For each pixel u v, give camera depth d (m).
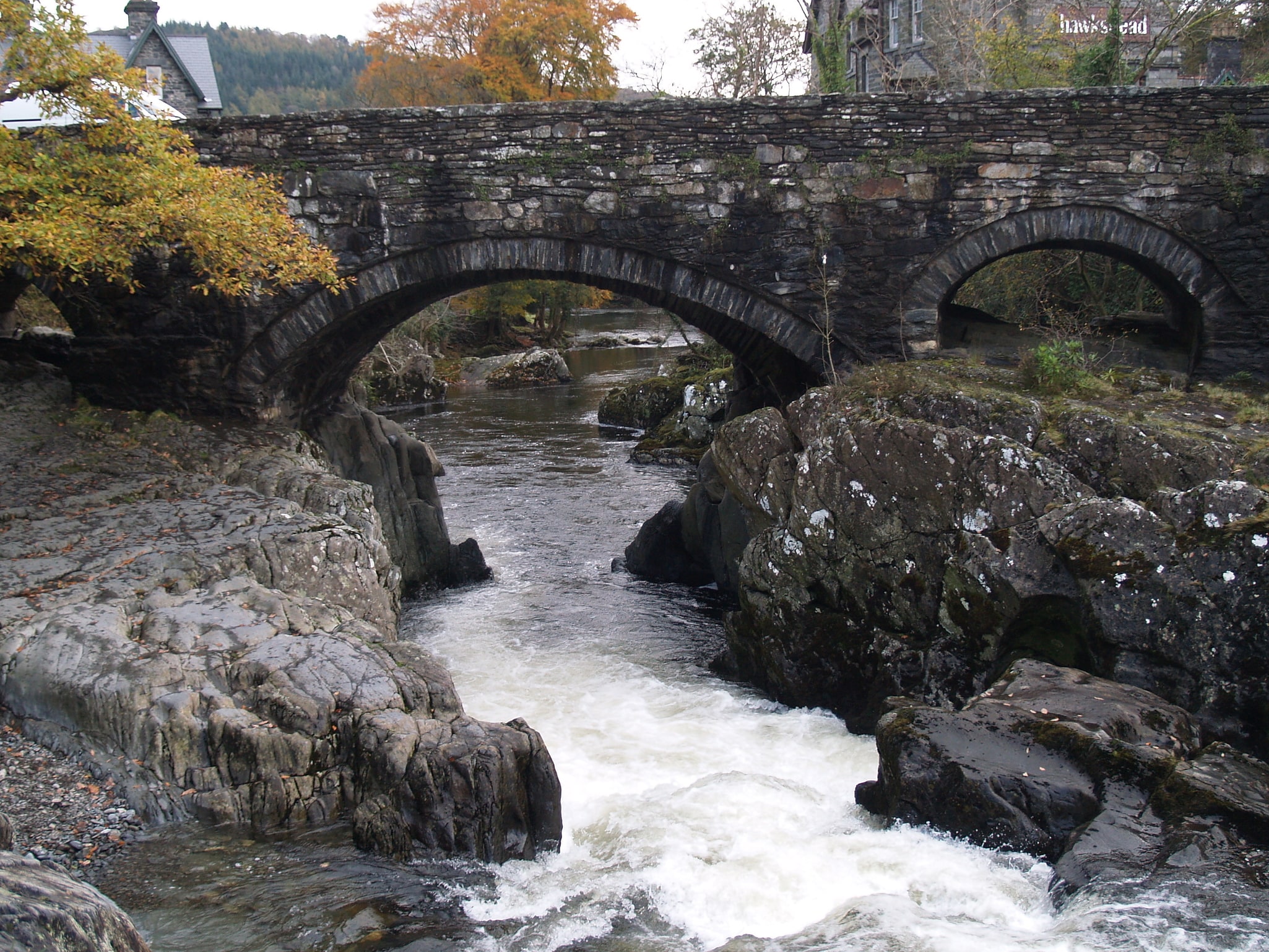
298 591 8.95
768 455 10.78
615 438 25.06
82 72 9.99
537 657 11.20
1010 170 11.57
